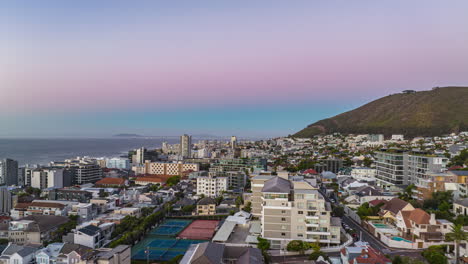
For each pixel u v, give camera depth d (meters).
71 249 117.62
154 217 178.88
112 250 113.94
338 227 135.75
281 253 130.38
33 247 126.31
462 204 148.38
